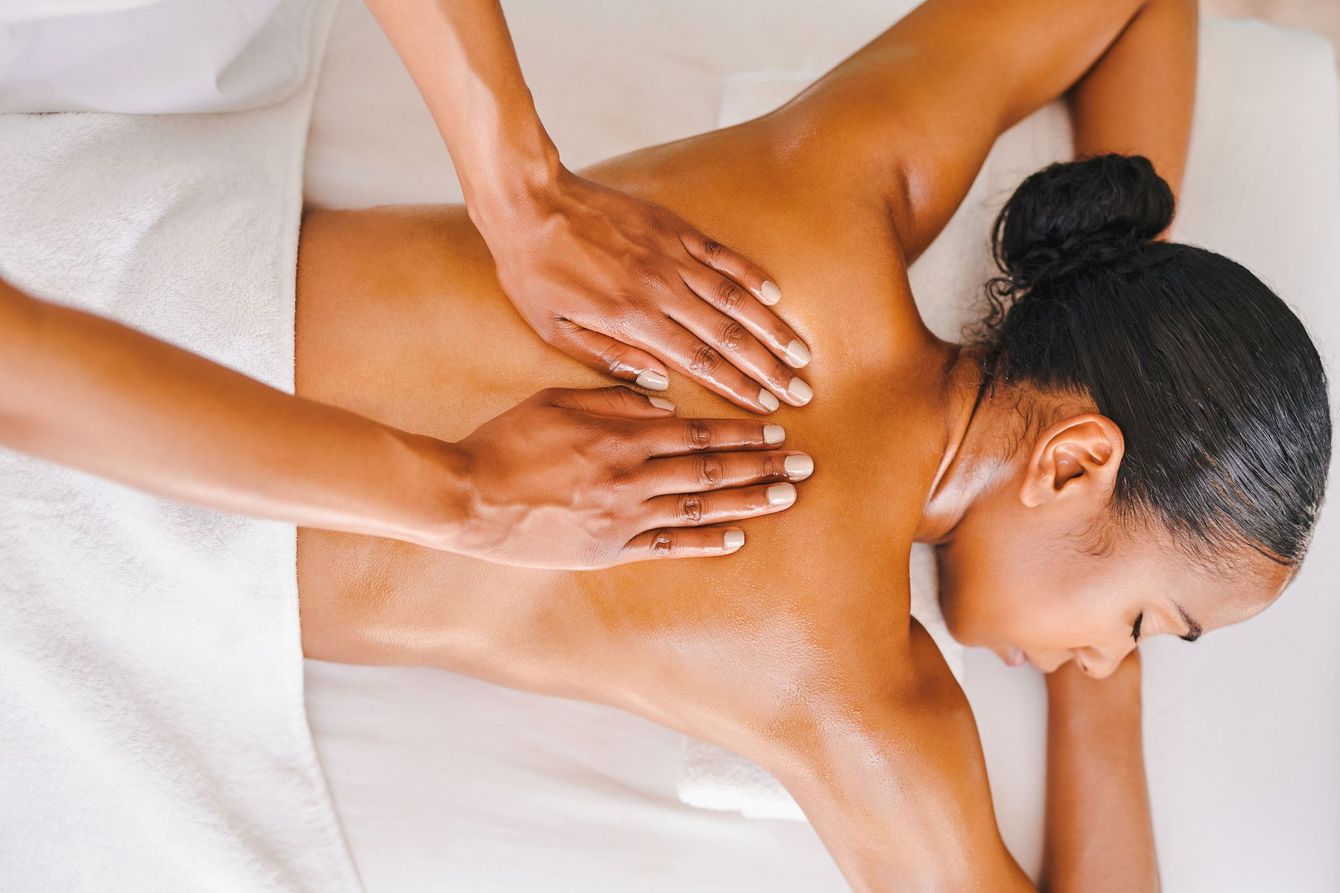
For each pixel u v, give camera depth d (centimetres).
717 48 119
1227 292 82
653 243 80
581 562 76
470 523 70
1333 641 112
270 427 56
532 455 73
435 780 99
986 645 99
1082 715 105
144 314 83
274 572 86
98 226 84
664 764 103
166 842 91
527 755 102
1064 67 103
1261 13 173
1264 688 111
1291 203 121
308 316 85
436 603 86
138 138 91
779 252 82
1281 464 78
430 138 111
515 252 80
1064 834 103
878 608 79
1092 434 80
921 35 95
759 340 80
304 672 100
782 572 78
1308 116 123
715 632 79
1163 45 107
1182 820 108
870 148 88
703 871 100
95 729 88
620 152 115
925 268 109
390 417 82
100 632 89
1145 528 81
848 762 80
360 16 113
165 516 84
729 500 76
